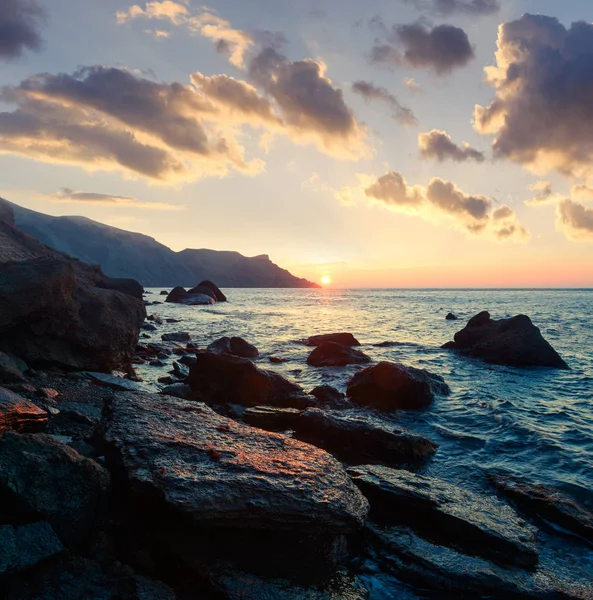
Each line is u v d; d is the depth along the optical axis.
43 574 4.50
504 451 10.51
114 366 16.86
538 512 7.64
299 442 8.02
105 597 4.43
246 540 5.61
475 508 7.06
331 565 5.74
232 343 23.28
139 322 18.89
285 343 28.95
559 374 20.11
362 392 14.88
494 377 19.28
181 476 5.86
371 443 10.08
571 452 10.28
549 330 39.38
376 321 48.97
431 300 116.50
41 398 10.73
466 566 5.72
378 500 7.25
